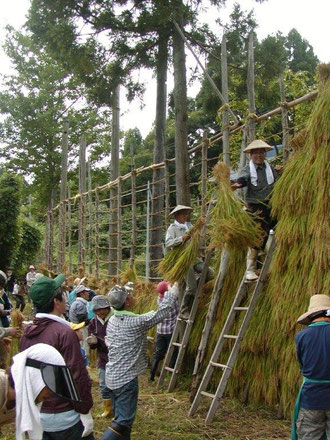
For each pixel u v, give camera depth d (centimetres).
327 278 493
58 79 2441
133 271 1011
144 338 495
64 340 340
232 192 589
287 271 554
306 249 530
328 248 493
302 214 539
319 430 393
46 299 356
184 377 751
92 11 985
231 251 585
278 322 551
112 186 1313
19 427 269
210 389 667
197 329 713
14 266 2420
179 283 727
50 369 284
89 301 912
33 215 3416
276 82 1120
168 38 1030
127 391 477
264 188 615
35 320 354
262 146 609
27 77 2466
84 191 1653
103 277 1517
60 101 2475
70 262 1523
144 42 1054
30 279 1948
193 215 1033
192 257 668
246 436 527
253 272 605
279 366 569
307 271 527
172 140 1912
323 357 390
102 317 627
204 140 831
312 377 393
